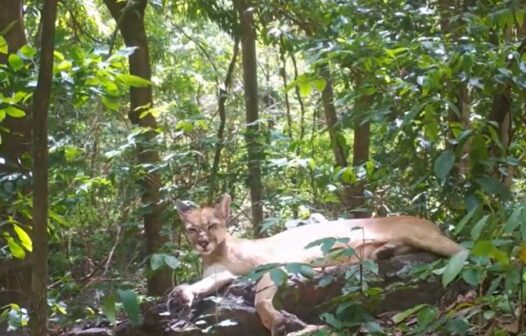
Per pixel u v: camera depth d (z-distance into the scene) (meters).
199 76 9.64
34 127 3.21
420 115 4.89
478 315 3.67
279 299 4.39
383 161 5.60
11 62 3.87
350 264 4.56
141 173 5.86
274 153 6.35
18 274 4.56
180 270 5.70
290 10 7.43
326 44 5.54
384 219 4.83
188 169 6.14
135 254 6.39
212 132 7.39
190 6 8.34
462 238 4.80
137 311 3.54
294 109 10.15
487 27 5.06
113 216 6.73
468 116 4.83
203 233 4.76
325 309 4.45
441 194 4.78
